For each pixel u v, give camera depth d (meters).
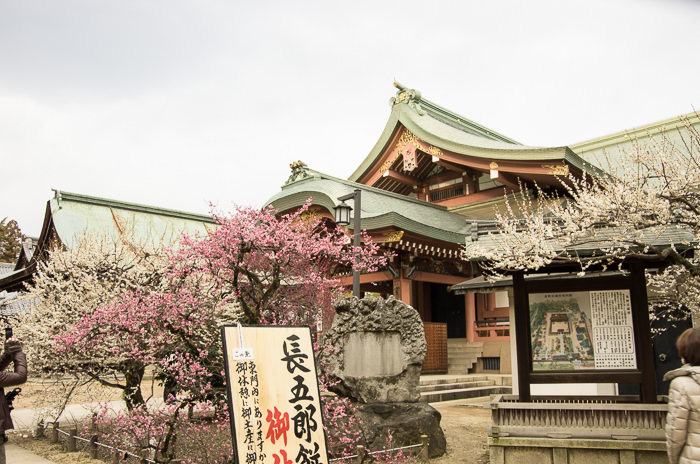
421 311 22.28
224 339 5.32
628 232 8.07
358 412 9.26
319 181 19.19
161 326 8.05
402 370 9.68
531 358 8.13
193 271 9.00
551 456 7.15
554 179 19.08
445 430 11.33
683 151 18.92
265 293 8.51
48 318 11.69
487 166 20.31
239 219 8.08
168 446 7.94
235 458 5.04
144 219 29.30
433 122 23.36
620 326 7.85
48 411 11.77
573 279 8.10
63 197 26.55
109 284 11.60
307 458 5.53
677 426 4.38
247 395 5.30
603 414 7.18
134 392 10.48
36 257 21.86
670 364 13.07
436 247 18.89
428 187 25.39
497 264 8.15
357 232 13.87
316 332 12.27
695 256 9.36
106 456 9.38
